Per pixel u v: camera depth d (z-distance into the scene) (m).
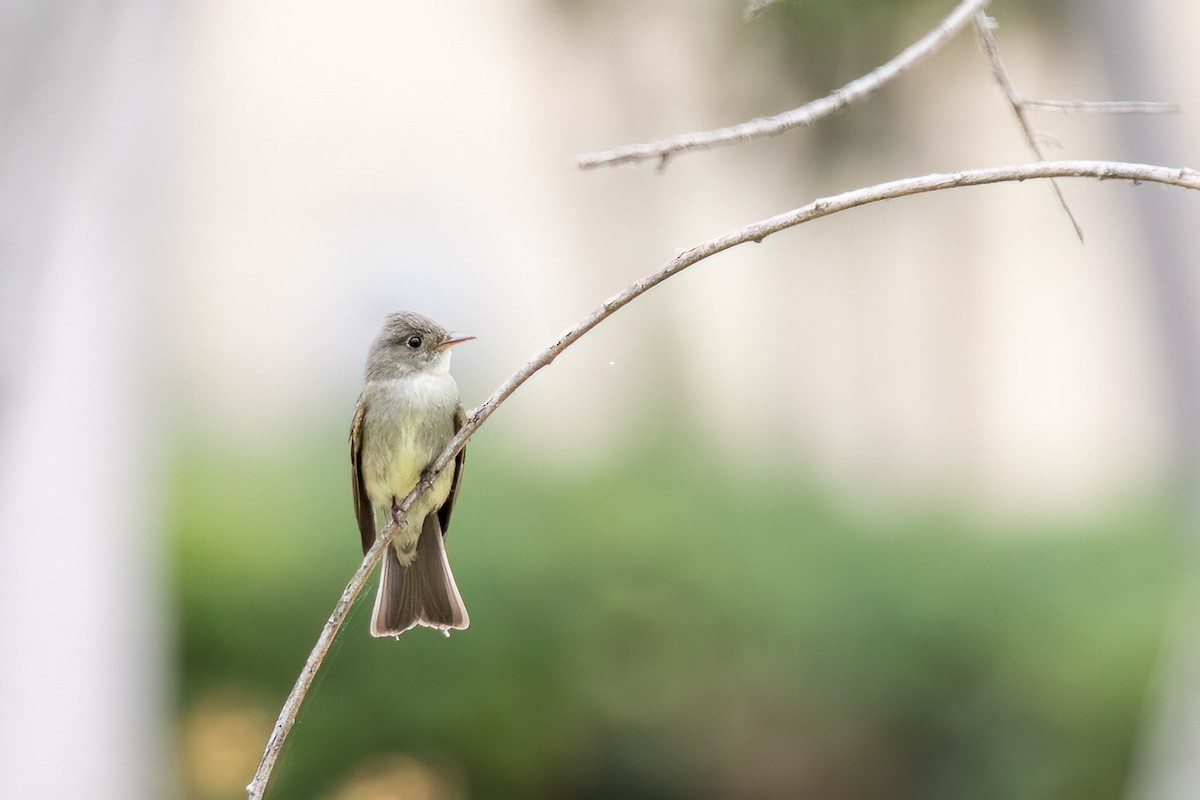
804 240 24.09
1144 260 9.75
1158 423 20.56
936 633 14.32
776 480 17.98
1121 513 17.44
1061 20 16.34
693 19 19.23
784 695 14.09
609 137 23.98
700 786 13.84
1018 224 27.48
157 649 9.76
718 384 24.61
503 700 13.34
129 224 8.36
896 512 18.16
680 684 13.98
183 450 17.59
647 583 14.18
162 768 9.89
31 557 7.78
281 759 12.77
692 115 21.19
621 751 13.81
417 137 37.16
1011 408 28.52
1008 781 13.51
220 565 13.34
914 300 24.70
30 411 7.54
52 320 7.55
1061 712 13.39
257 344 32.66
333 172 37.09
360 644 13.20
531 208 34.19
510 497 15.48
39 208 7.25
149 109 8.50
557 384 26.80
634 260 24.17
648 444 18.61
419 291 31.22
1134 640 13.20
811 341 24.53
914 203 23.55
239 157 37.31
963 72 17.73
